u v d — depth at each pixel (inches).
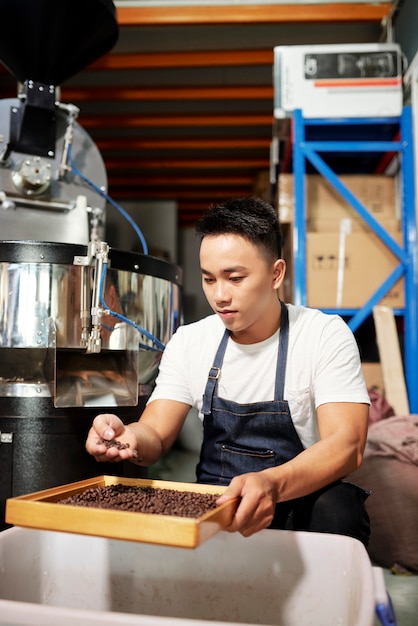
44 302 50.4
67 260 50.7
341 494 43.1
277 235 42.4
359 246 101.3
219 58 144.2
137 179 229.5
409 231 100.7
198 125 181.9
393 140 110.8
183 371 49.2
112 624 24.2
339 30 136.6
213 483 47.0
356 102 100.8
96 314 50.1
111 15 64.2
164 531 26.8
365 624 23.1
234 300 40.2
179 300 65.1
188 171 226.5
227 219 39.5
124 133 194.5
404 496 68.7
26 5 59.4
